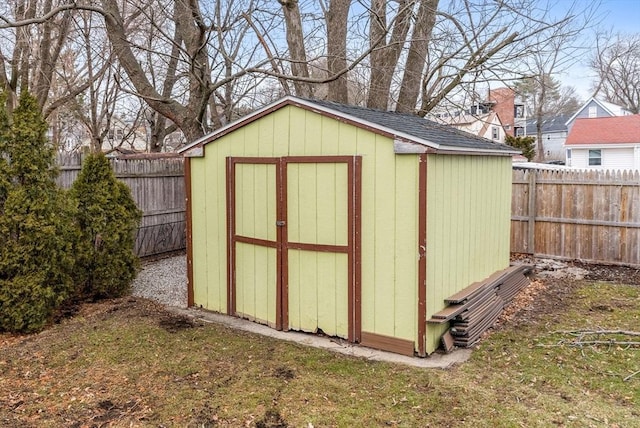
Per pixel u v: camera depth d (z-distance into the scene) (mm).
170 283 7312
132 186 8570
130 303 6211
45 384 3947
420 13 8625
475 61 8523
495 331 5160
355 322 4824
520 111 31250
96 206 6180
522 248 9156
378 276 4668
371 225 4680
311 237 5035
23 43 10234
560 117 35156
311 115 4953
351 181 4750
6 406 3600
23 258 5098
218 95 11281
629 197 8078
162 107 9555
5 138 5164
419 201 4383
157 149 15008
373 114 5434
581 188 8492
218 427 3295
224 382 3949
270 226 5316
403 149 4402
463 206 5332
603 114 27703
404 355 4523
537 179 8883
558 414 3381
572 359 4352
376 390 3787
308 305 5117
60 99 11789
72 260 5617
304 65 9172
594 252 8453
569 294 6609
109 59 10516
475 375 4051
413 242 4441
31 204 5168
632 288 6867
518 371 4121
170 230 9430
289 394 3732
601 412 3400
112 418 3420
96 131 14445
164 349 4652
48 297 5223
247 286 5613
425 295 4434
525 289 6867
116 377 4055
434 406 3520
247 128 5473
